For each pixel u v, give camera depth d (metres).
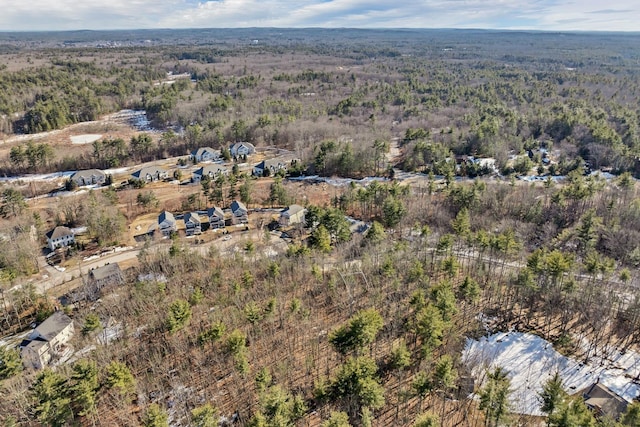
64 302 68.25
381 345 54.16
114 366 47.50
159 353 55.09
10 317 65.69
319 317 60.69
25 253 78.31
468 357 51.88
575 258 73.25
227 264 75.31
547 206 94.75
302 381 49.34
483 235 71.00
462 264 73.56
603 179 109.38
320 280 67.81
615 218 83.69
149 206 104.81
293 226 94.75
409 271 66.75
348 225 85.94
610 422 37.47
